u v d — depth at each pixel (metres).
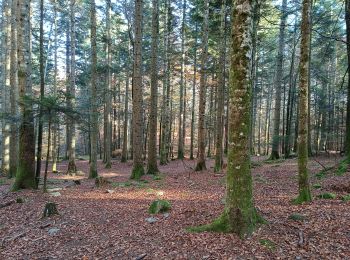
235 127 6.03
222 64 17.27
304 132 8.26
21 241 6.78
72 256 5.87
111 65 28.20
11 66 18.47
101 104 29.59
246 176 6.11
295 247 5.41
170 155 32.75
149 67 30.30
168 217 7.92
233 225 6.11
